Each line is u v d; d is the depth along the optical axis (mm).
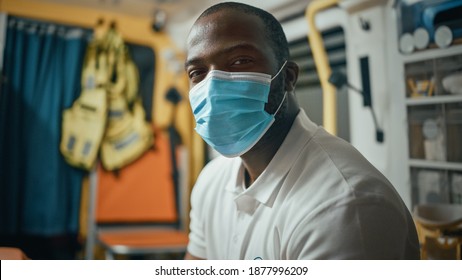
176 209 2428
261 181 700
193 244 896
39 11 2146
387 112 1484
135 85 2391
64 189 2168
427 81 1362
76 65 2230
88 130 2246
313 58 1761
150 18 2422
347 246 524
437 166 1334
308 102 1783
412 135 1411
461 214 1257
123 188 2320
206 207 851
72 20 2227
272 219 661
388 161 1482
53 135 2152
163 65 2467
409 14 1410
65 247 2152
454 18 1279
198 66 723
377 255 522
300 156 687
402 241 563
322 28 1717
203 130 758
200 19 717
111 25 2330
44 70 2148
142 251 2047
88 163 2238
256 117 712
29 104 2102
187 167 2473
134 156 2365
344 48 1631
